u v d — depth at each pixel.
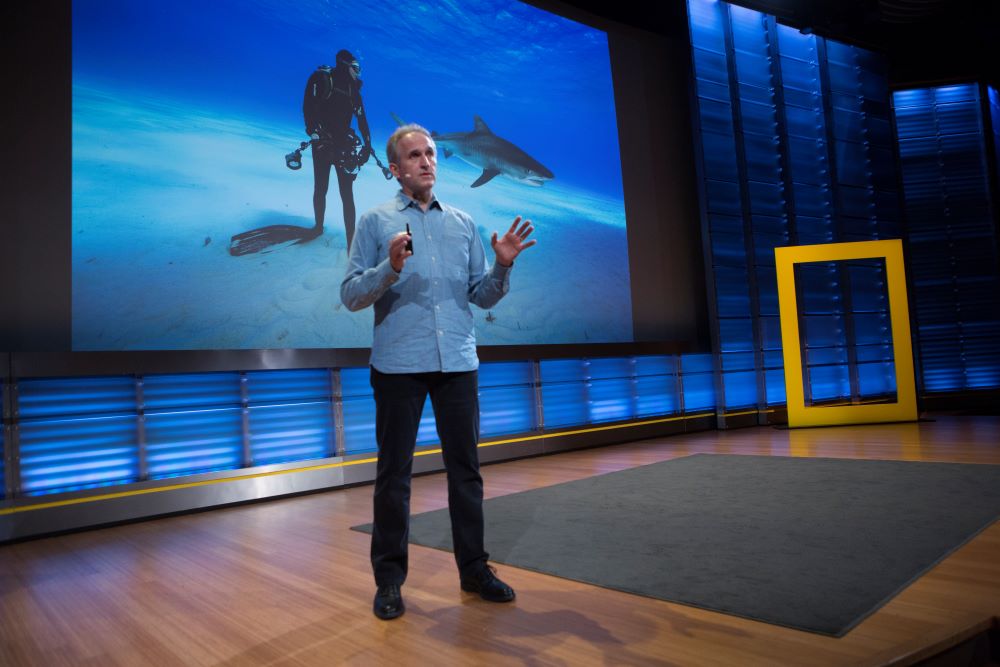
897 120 8.48
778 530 2.62
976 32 7.98
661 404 6.55
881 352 7.71
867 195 7.96
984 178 8.30
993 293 8.18
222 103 5.07
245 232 5.07
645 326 7.11
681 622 1.76
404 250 1.79
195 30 5.00
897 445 4.85
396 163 2.10
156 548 3.05
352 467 4.52
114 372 3.62
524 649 1.65
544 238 6.64
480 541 2.08
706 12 7.26
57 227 4.29
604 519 2.99
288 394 4.36
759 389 7.06
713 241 6.98
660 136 7.43
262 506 4.00
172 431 3.93
